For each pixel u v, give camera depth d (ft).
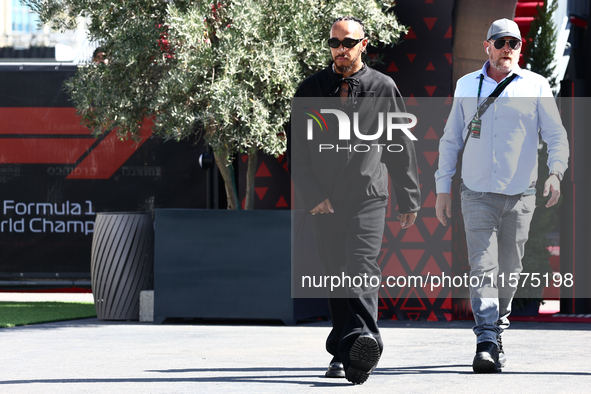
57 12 63.16
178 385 32.48
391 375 34.71
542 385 31.68
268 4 57.52
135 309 61.62
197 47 55.77
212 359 40.86
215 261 58.34
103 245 61.98
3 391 31.19
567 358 40.11
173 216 58.85
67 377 34.83
